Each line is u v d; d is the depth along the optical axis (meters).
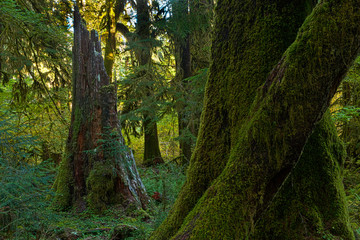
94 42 6.10
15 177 2.17
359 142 6.63
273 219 1.92
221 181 1.79
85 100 5.82
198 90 7.55
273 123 1.59
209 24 7.71
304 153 2.00
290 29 2.06
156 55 12.39
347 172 5.91
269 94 1.65
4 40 6.85
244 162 1.69
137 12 11.60
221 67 2.29
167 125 14.16
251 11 2.16
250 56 2.12
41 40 7.43
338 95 7.55
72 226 3.95
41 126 8.02
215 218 1.69
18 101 7.57
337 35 1.46
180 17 7.48
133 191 5.48
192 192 2.21
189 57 10.52
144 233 3.51
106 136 5.64
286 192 1.96
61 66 8.41
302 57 1.53
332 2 1.50
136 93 10.42
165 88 9.14
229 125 2.14
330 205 1.92
